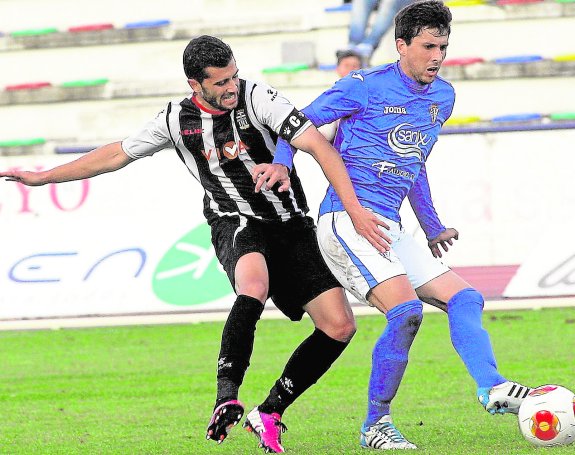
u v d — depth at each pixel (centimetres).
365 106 1391
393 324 1372
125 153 1459
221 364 1312
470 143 2942
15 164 3000
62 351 2803
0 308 3055
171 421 1866
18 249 3041
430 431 1596
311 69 4309
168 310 3030
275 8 4559
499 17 4331
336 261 1437
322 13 4412
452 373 2252
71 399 2152
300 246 1462
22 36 4547
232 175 1428
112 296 3036
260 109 1379
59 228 3027
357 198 1402
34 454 1592
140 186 3008
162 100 4356
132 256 3025
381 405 1434
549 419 1326
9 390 2281
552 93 4197
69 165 1468
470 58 4259
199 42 1338
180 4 4644
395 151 1404
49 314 3048
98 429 1808
